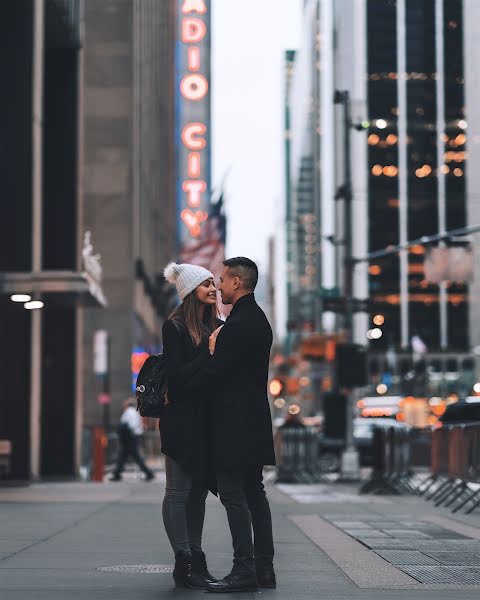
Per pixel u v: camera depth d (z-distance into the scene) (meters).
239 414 7.93
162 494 20.53
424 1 135.62
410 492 23.12
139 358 49.88
